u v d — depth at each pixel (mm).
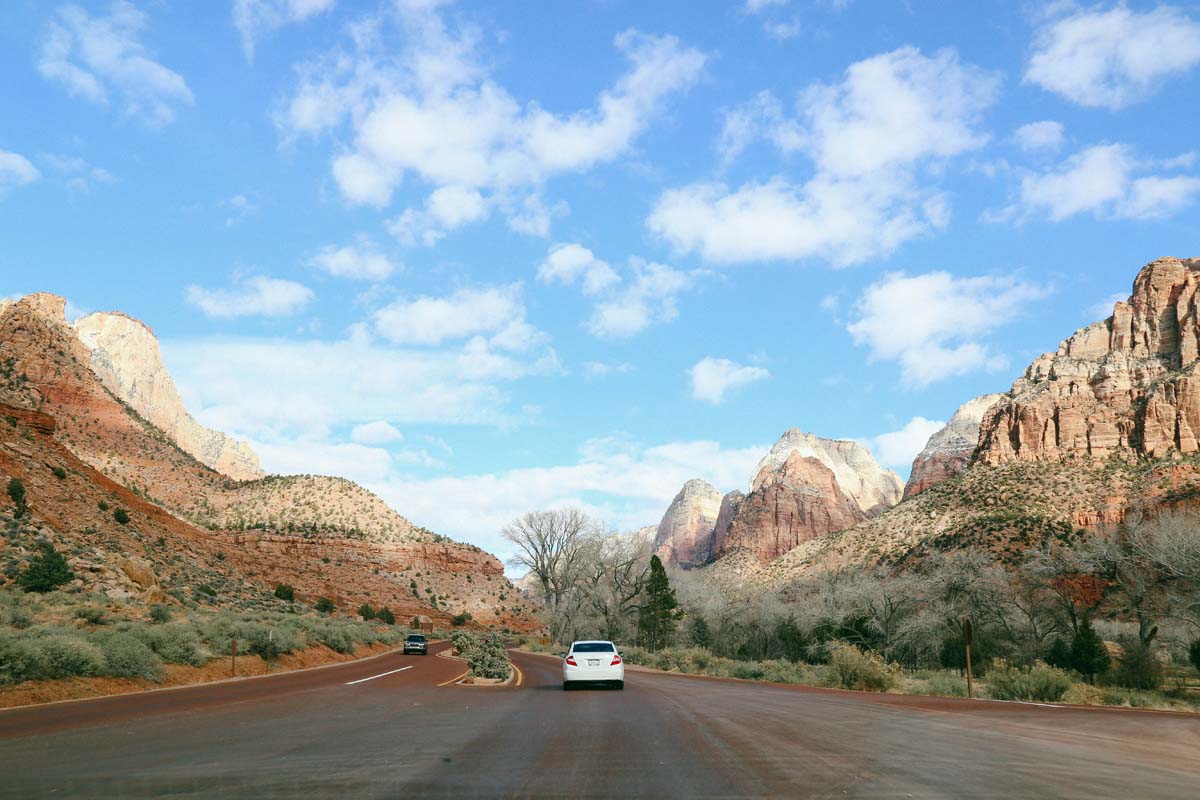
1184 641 43688
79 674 21031
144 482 116312
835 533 132375
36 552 44406
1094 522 83812
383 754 9969
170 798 7250
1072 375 121625
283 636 38125
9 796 7371
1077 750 10625
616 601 85688
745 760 9453
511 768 8883
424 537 141250
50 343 123875
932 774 8477
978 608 50406
